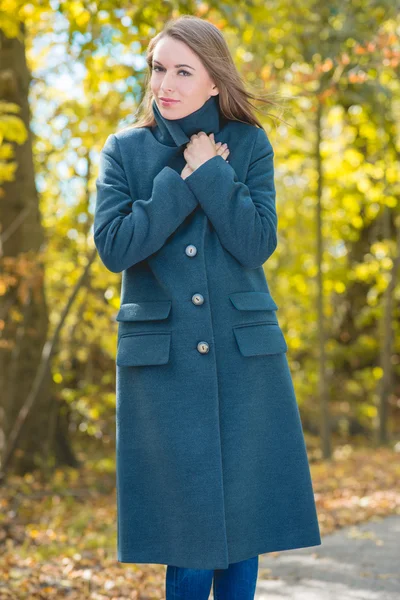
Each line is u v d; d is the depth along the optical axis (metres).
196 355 2.07
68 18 5.70
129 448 2.12
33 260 6.66
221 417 2.09
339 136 10.53
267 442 2.14
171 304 2.10
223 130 2.21
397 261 9.84
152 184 2.15
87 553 4.36
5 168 6.08
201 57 2.10
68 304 6.49
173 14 5.33
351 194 10.47
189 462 2.04
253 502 2.12
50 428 7.34
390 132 9.57
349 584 3.49
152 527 2.09
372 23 7.51
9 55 7.16
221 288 2.12
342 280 11.05
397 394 13.30
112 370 8.55
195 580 2.12
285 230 10.77
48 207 8.37
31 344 7.34
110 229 2.06
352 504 5.58
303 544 2.15
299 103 8.79
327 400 9.12
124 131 2.24
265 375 2.15
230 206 2.07
